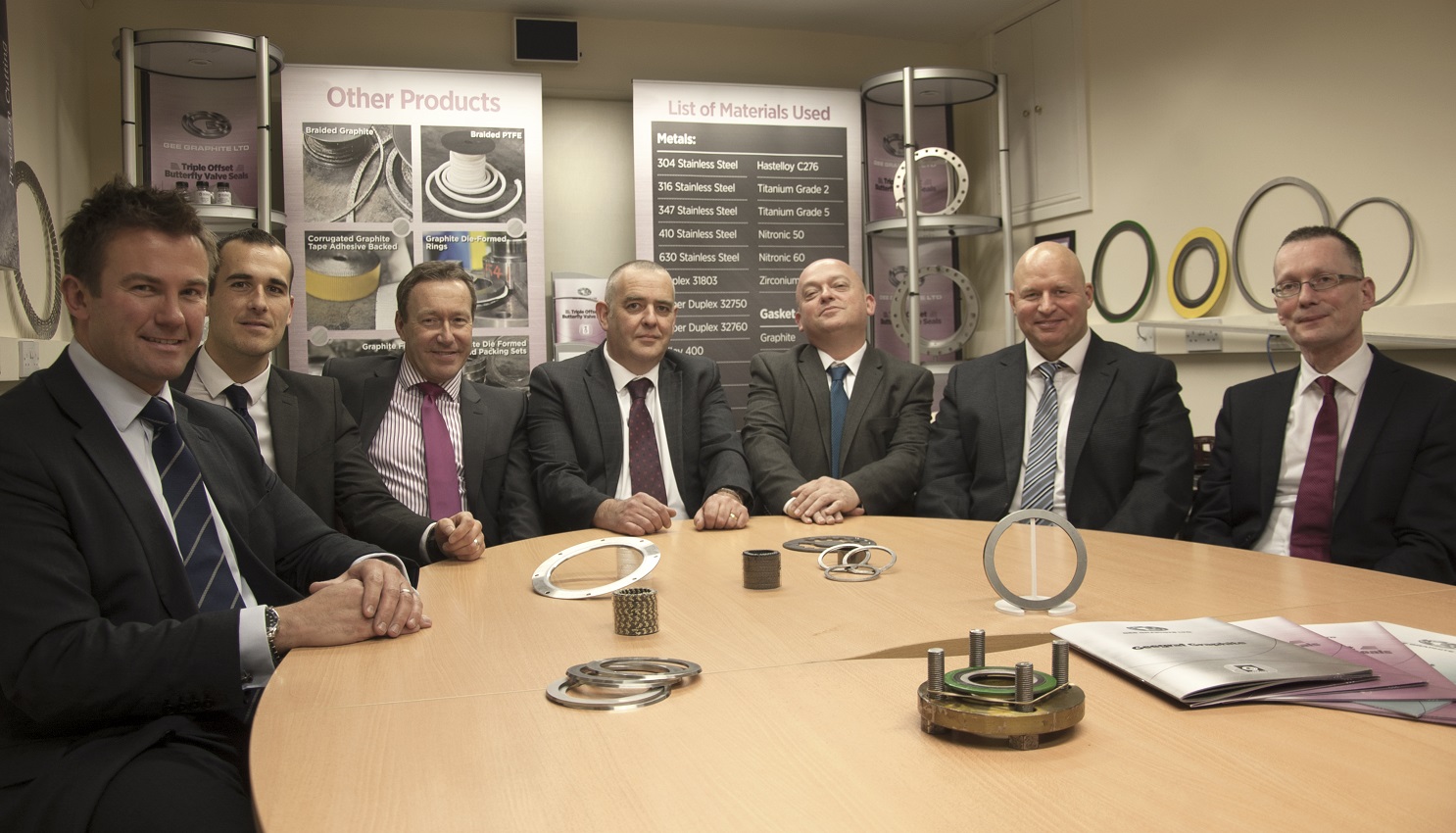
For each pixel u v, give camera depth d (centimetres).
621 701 104
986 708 91
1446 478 232
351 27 487
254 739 97
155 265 148
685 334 505
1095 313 480
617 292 303
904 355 534
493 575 185
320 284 455
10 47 353
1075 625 126
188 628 128
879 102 527
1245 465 269
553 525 292
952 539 215
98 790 117
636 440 305
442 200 467
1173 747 88
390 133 463
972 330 521
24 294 354
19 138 368
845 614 146
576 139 524
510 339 473
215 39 404
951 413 305
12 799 119
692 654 126
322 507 257
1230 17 411
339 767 89
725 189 508
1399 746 87
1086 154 482
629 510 241
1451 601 144
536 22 494
